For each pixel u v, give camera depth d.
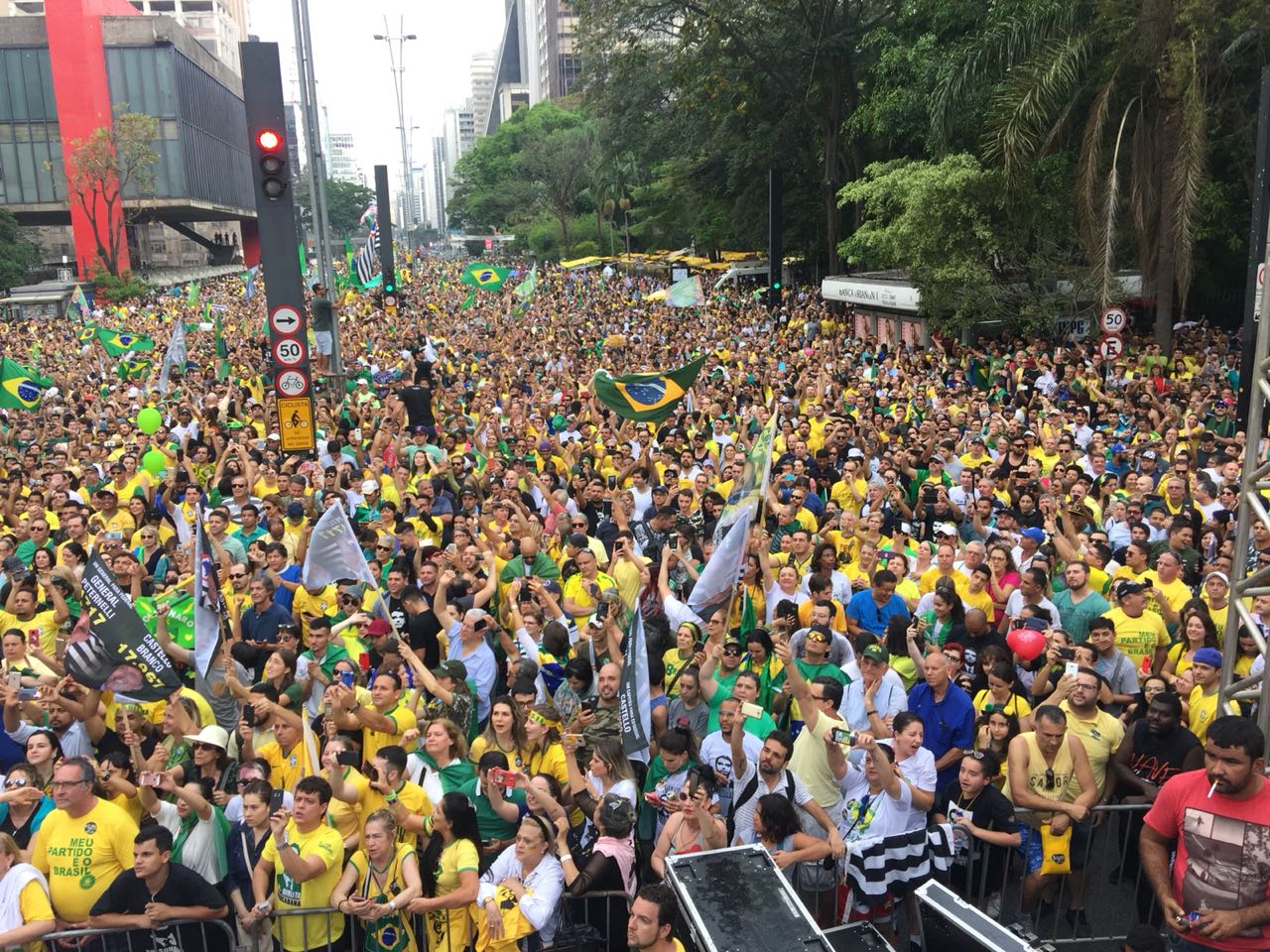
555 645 8.80
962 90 26.38
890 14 38.84
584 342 38.22
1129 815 6.68
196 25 140.25
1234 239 25.84
